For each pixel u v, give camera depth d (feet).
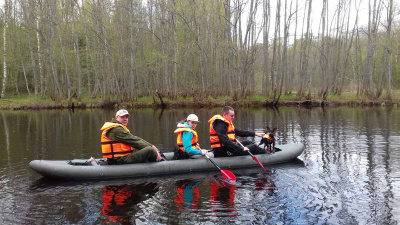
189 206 13.85
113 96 76.18
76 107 71.15
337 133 32.01
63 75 84.84
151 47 80.79
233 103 68.74
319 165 20.01
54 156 23.95
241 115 51.52
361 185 16.03
